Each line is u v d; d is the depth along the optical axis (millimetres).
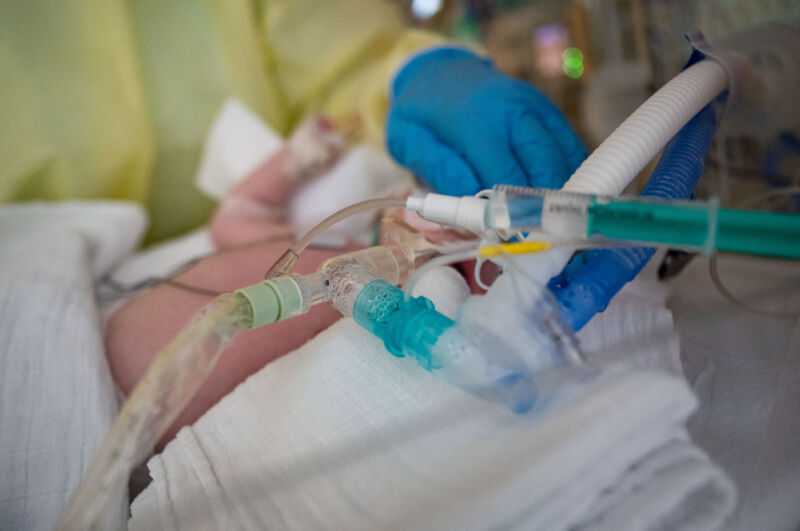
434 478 370
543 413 375
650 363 443
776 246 376
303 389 516
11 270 832
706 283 678
